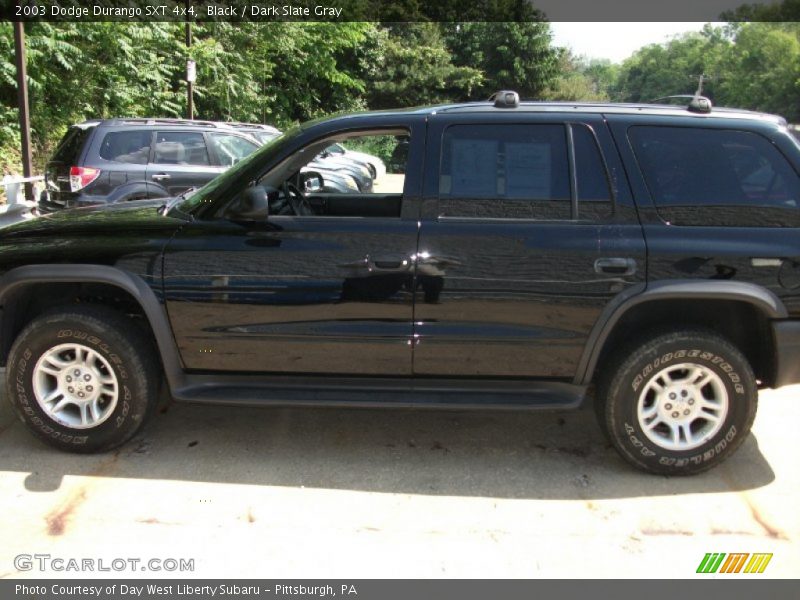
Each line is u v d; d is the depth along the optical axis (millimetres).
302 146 3453
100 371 3490
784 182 3320
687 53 94312
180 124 8742
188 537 2920
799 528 3076
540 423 4148
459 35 38125
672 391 3400
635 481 3480
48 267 3361
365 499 3260
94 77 15086
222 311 3367
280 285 3322
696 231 3262
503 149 3373
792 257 3234
